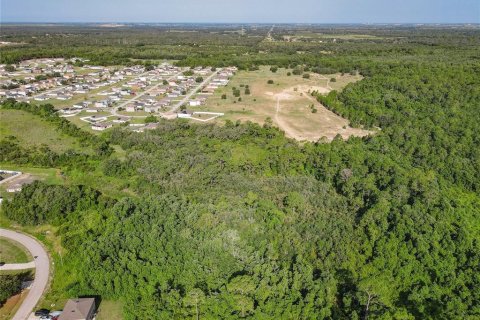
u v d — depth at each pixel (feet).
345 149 498.69
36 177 474.08
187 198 402.11
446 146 506.89
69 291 283.79
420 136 531.50
